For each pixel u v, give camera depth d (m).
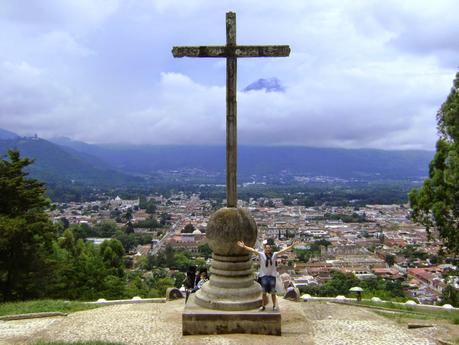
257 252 11.52
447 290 28.03
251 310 11.45
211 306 11.60
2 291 25.45
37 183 26.33
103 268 34.53
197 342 10.61
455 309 17.30
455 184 21.17
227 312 11.28
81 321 13.03
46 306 16.50
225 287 11.83
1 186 24.73
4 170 25.72
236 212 12.09
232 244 11.88
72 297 32.41
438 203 23.39
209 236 12.12
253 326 11.16
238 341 10.61
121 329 12.00
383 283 59.56
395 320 13.53
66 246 48.81
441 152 23.88
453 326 12.90
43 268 26.23
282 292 17.02
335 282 58.91
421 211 25.31
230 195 12.29
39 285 26.17
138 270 74.56
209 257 86.56
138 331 11.75
